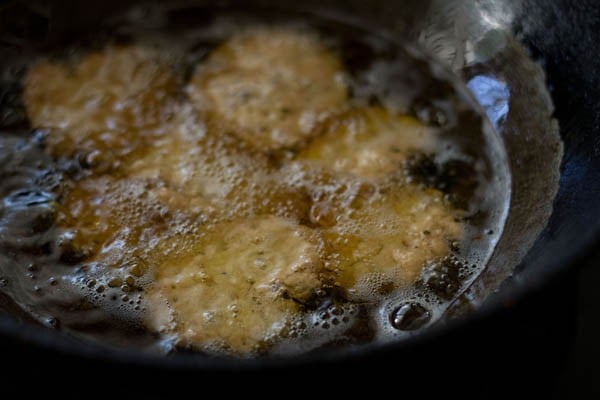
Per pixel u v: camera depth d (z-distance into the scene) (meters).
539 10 0.51
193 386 0.38
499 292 0.41
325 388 0.38
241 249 0.47
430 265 0.47
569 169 0.47
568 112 0.49
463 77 0.54
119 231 0.48
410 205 0.49
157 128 0.52
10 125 0.51
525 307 0.40
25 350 0.39
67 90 0.53
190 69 0.55
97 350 0.38
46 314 0.45
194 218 0.48
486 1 0.53
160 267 0.47
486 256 0.47
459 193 0.50
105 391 0.42
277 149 0.51
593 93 0.48
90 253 0.47
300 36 0.56
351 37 0.56
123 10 0.56
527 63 0.52
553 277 0.39
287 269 0.47
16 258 0.47
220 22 0.57
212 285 0.46
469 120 0.53
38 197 0.49
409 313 0.45
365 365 0.37
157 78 0.54
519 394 0.43
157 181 0.50
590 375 0.47
